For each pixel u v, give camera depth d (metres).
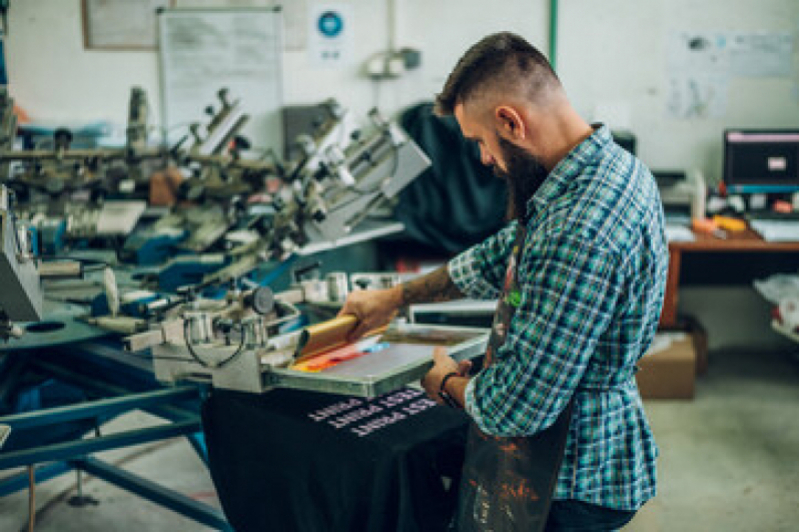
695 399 3.63
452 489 1.75
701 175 3.85
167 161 3.48
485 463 1.51
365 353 1.74
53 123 3.91
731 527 2.67
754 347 4.18
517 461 1.43
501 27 3.85
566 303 1.25
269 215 2.83
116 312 2.15
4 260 1.43
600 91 3.93
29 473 2.28
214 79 3.89
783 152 3.78
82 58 3.87
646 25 3.85
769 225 3.63
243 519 1.86
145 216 3.42
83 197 3.58
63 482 2.98
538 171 1.36
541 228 1.31
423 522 1.66
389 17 3.84
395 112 3.95
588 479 1.40
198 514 2.24
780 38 3.86
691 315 4.16
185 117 3.92
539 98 1.32
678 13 3.83
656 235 1.32
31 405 2.26
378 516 1.63
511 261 1.49
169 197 3.65
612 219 1.26
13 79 3.88
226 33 3.84
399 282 2.10
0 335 1.71
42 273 1.70
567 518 1.44
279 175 2.95
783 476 2.98
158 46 3.86
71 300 2.41
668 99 3.93
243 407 1.82
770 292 3.65
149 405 1.89
